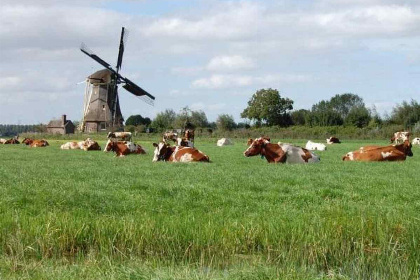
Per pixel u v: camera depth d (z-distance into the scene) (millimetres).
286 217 12906
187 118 110312
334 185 18359
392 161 31625
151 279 8859
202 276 9172
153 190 16766
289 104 124750
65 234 11406
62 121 134250
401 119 100000
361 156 32312
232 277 9148
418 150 47188
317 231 11672
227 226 11898
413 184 18844
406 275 10086
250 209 14297
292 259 10836
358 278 10133
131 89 98750
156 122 114125
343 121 111500
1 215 12734
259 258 10945
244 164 28297
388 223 11945
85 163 29078
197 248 11203
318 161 30812
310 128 94375
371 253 11031
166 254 11156
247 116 124250
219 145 62969
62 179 20062
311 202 15273
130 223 11844
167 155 31984
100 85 97938
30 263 10086
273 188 17578
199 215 13094
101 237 11391
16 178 20406
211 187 17500
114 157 36688
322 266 10875
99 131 98125
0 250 10867
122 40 97062
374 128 92312
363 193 16703
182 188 17141
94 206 14367
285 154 30172
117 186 17875
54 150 49125
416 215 13125
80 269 9508
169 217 12789
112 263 10078
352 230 11688
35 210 13727
